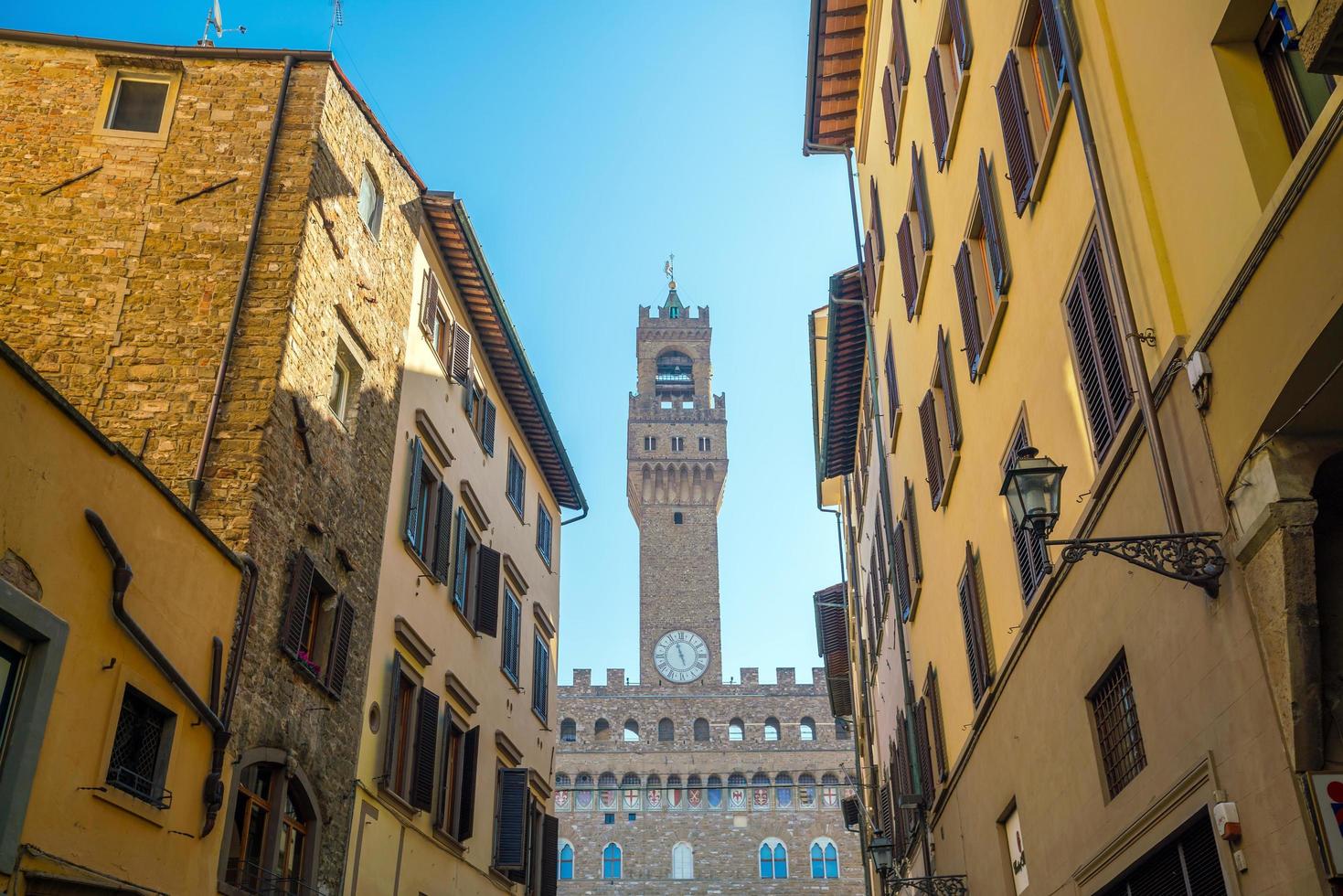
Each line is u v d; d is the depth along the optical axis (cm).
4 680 1061
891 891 2436
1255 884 857
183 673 1353
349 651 1881
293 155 1889
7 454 1067
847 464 4147
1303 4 775
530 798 3053
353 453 1964
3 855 1021
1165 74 979
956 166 1755
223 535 1562
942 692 2122
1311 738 792
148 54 1950
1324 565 817
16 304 1748
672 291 12006
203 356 1706
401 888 2034
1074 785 1276
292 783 1645
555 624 3503
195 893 1346
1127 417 1048
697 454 10406
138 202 1842
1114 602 1119
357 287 2036
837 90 2841
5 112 1908
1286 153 852
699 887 8112
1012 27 1408
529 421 3222
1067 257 1230
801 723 8800
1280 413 816
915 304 2114
